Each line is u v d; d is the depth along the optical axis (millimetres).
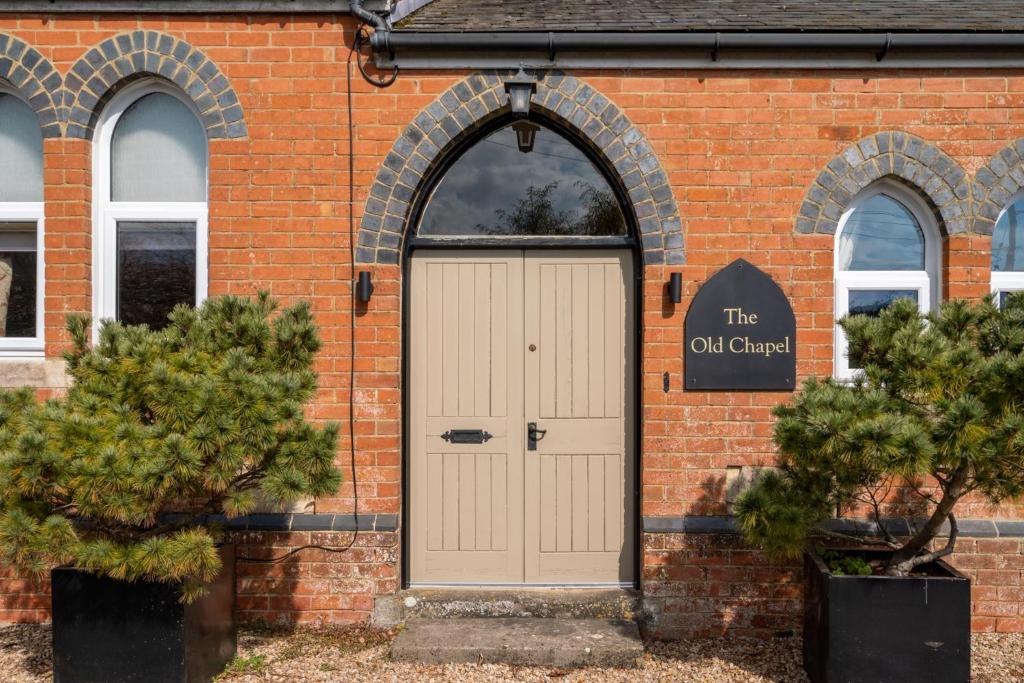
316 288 4496
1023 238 4613
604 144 4484
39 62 4469
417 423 4711
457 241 4680
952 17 4590
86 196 4516
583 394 4707
